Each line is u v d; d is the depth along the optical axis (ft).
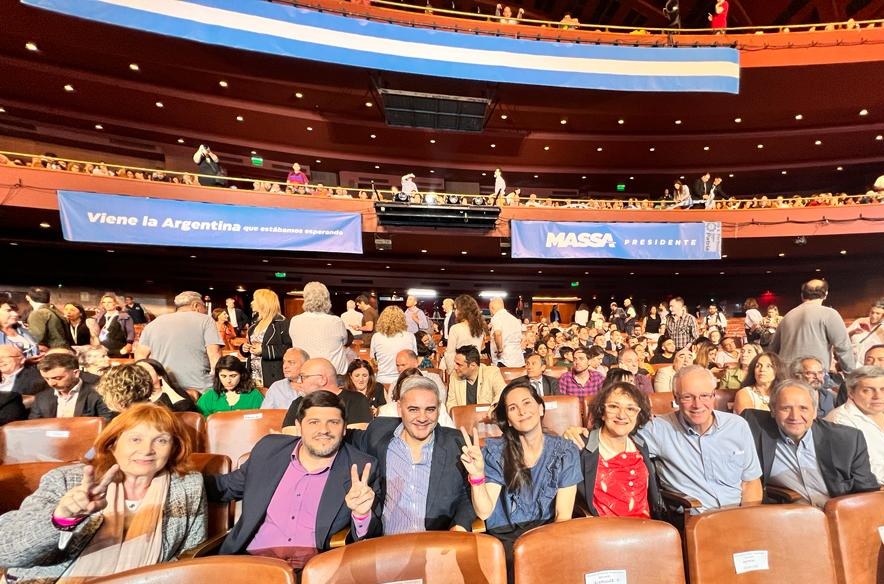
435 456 6.67
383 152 42.24
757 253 39.37
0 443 7.82
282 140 39.37
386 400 12.17
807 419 7.06
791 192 48.78
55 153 33.86
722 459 7.24
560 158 44.01
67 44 26.43
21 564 4.30
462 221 32.27
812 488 7.22
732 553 4.35
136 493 5.16
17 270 30.73
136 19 21.95
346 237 28.71
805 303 11.00
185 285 38.83
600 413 7.01
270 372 13.07
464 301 12.89
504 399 6.59
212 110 33.73
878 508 4.89
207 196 27.40
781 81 31.63
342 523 5.87
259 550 5.71
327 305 11.38
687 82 28.99
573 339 26.99
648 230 32.04
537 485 6.54
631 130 39.55
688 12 61.11
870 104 34.01
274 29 24.67
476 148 41.75
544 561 4.04
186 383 11.00
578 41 30.66
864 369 7.89
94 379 10.08
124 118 34.45
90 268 33.37
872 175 44.16
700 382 7.01
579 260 43.91
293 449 6.30
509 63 28.37
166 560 5.17
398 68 26.94
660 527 4.30
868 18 45.50
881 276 42.86
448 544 4.04
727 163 44.62
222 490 6.31
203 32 23.24
